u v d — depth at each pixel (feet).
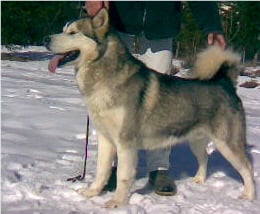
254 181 14.53
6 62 63.98
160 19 14.12
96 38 12.50
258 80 57.16
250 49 94.02
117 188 12.85
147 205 12.85
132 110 12.64
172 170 16.22
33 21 87.92
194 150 15.08
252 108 33.73
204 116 13.83
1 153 15.81
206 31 14.44
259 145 20.01
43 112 22.72
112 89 12.50
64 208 12.37
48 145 17.60
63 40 12.62
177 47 79.36
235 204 13.46
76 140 18.79
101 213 12.21
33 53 86.22
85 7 14.06
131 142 12.76
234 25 94.17
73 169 15.33
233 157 14.08
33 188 13.19
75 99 28.37
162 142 13.64
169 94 13.29
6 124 19.70
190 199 13.74
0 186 13.07
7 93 28.37
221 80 14.37
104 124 12.87
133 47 14.82
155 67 14.53
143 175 15.43
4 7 82.17
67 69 58.39
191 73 14.51
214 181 15.17
